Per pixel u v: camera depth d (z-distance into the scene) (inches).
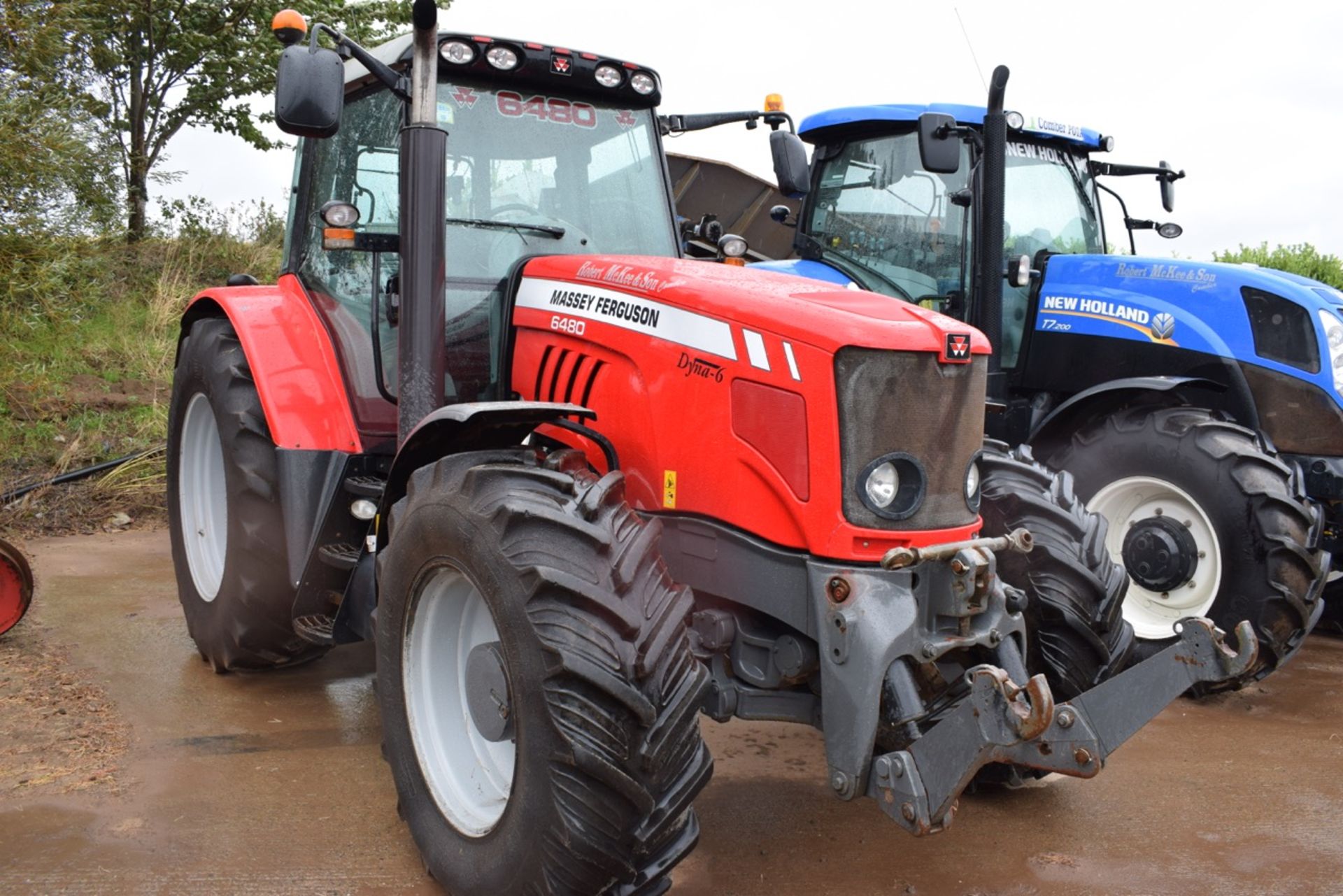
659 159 148.9
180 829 113.0
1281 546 160.7
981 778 128.2
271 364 142.3
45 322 348.5
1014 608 103.8
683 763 90.4
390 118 138.2
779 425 100.6
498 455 103.6
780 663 102.8
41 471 268.2
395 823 116.3
